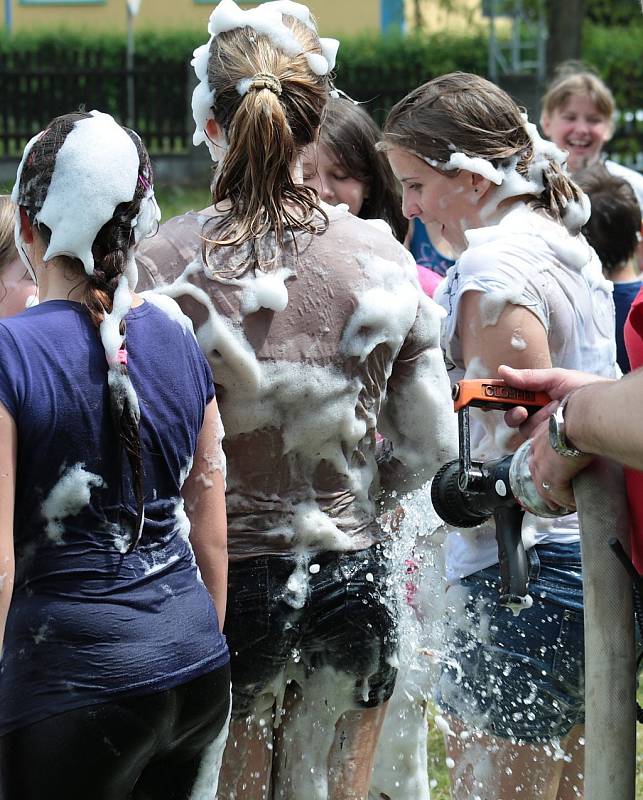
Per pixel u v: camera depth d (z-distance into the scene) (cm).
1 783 247
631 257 525
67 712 241
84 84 2217
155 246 287
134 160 260
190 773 268
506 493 244
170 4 2762
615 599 221
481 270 318
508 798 330
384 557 300
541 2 1877
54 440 243
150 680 246
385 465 313
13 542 243
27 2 2773
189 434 261
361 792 303
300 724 298
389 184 438
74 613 244
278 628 285
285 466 287
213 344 279
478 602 328
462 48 2372
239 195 287
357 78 2359
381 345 290
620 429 207
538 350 313
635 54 2122
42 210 254
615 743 219
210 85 291
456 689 333
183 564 261
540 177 339
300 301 283
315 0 2698
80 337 249
